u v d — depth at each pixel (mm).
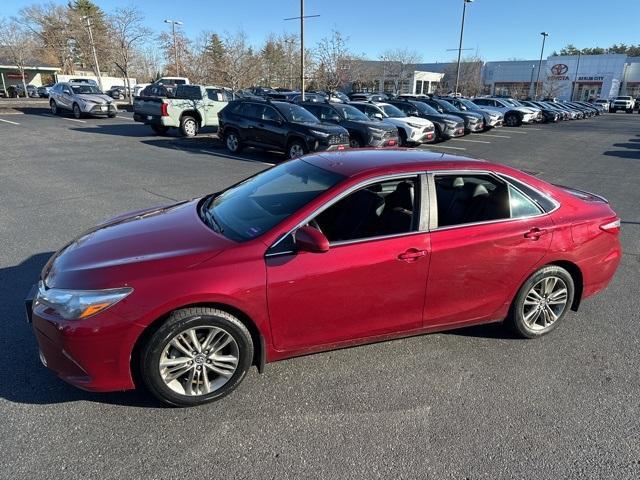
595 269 3875
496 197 3525
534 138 22219
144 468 2438
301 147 12320
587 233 3750
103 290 2617
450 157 3641
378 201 3273
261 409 2918
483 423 2846
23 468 2404
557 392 3158
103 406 2885
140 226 3375
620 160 15445
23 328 3711
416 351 3607
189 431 2711
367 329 3240
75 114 22422
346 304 3084
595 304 4531
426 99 23375
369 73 49531
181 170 10828
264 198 3426
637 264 5672
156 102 16016
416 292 3264
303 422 2814
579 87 69500
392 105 18891
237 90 32156
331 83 36125
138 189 8688
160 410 2875
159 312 2645
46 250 5445
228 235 3072
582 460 2578
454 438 2717
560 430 2803
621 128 30500
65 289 2688
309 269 2920
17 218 6660
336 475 2432
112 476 2381
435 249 3232
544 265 3652
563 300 3861
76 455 2506
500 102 29984
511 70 73438
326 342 3164
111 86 53500
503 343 3766
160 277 2676
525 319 3748
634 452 2646
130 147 14086
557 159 15352
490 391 3154
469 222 3395
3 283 4516
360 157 3639
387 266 3107
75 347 2615
